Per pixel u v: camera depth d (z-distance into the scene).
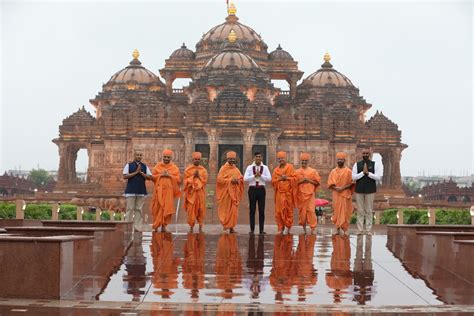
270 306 15.09
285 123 119.00
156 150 118.12
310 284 17.80
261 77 127.69
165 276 18.69
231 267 20.41
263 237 30.59
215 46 141.62
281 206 32.62
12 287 15.75
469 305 15.58
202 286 17.30
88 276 18.55
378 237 33.19
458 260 19.31
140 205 31.23
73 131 129.12
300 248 25.50
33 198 101.06
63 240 15.84
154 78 142.88
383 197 102.56
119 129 121.44
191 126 114.88
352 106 137.12
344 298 16.12
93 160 127.88
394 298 16.25
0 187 137.88
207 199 86.81
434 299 16.22
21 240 15.76
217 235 31.58
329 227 53.72
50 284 15.70
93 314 14.18
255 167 32.97
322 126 119.56
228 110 112.81
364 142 128.88
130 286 17.20
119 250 24.33
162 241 27.80
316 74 142.25
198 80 127.69
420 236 23.92
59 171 128.88
